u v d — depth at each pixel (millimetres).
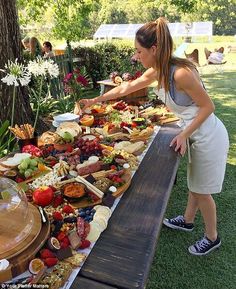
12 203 1067
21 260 883
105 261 949
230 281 1810
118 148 1706
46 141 1799
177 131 2018
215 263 1939
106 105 2459
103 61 6793
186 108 1603
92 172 1422
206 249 1979
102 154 1625
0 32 2771
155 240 1047
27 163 1428
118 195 1288
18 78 1969
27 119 3121
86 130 1983
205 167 1704
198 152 1680
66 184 1280
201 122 1553
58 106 4465
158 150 1748
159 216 1173
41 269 882
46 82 4926
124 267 928
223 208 2484
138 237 1055
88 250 990
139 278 892
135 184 1397
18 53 3049
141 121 2094
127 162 1543
